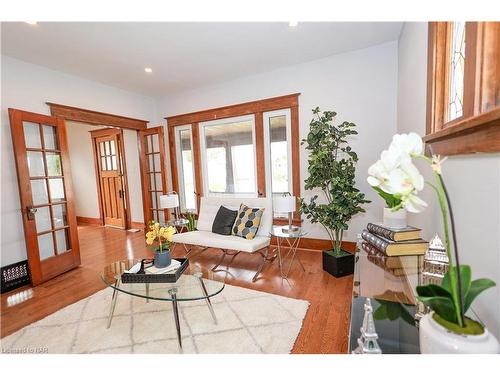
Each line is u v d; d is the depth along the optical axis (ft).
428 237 5.60
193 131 14.73
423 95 6.15
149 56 10.15
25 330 6.32
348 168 9.09
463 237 3.59
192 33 8.51
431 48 5.25
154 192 16.30
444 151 4.21
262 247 9.34
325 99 11.12
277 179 12.67
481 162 3.07
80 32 8.13
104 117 13.11
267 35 8.86
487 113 2.53
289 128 12.05
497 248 2.72
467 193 3.45
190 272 6.79
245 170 13.52
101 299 7.83
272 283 8.54
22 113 9.15
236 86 13.15
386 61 9.89
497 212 2.72
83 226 19.79
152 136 15.35
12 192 9.29
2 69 9.31
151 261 7.02
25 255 9.50
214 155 14.38
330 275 9.08
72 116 11.60
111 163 19.17
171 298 5.55
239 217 10.25
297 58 10.94
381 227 5.14
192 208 15.57
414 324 3.52
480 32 3.03
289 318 6.44
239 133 13.46
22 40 8.46
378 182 2.38
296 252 11.67
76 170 21.08
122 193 18.53
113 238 15.85
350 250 11.16
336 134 9.47
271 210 10.22
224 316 6.61
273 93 12.23
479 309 3.05
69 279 9.70
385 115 10.11
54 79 10.96
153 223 6.97
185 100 14.90
